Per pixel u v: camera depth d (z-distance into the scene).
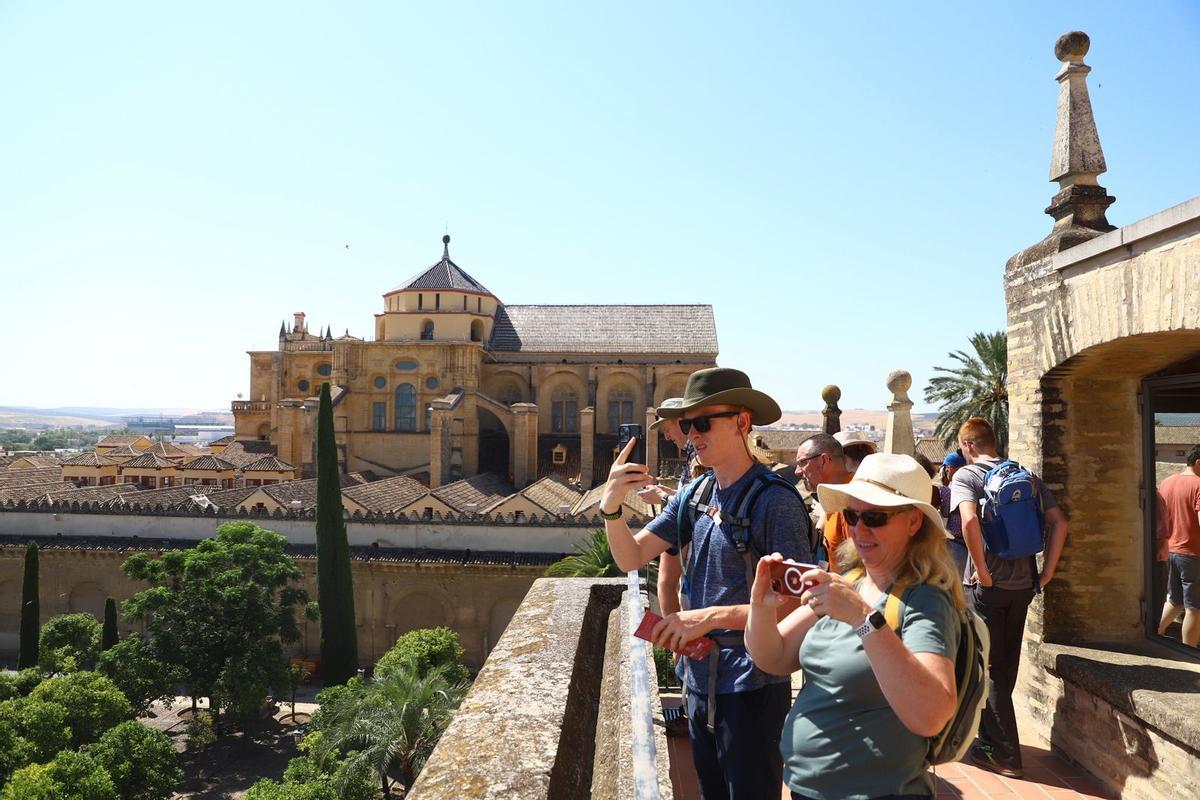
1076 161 7.46
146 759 26.20
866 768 2.80
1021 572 6.21
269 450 69.00
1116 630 7.25
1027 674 7.40
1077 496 7.34
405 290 63.59
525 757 3.36
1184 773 5.20
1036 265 7.47
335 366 60.41
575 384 66.56
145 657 34.09
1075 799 5.84
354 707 26.84
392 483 52.09
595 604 6.99
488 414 65.94
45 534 46.22
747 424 3.79
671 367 65.44
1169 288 5.61
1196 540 6.41
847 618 2.65
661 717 4.07
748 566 3.52
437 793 3.05
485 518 43.06
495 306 69.06
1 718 27.69
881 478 2.97
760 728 3.46
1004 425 46.00
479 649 41.81
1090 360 6.98
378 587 42.41
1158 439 7.10
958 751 2.82
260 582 36.62
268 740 35.41
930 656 2.59
